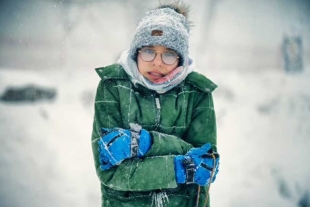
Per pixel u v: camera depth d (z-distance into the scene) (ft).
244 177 10.77
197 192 4.67
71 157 11.51
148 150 4.30
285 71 22.84
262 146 12.51
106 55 24.76
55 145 12.16
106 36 25.85
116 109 4.70
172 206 4.58
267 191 10.21
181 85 4.80
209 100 4.86
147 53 4.42
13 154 11.48
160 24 4.37
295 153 12.12
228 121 14.28
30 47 25.08
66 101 15.97
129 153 4.22
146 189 4.30
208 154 4.34
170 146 4.38
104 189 4.71
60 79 18.53
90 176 10.62
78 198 9.75
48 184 10.21
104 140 4.22
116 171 4.35
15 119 13.92
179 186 4.63
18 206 9.31
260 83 19.31
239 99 16.79
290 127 13.99
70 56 24.45
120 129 4.28
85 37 25.57
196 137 4.79
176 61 4.49
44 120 13.98
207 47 27.71
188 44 4.63
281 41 25.03
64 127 13.44
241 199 9.86
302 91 18.19
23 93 16.01
